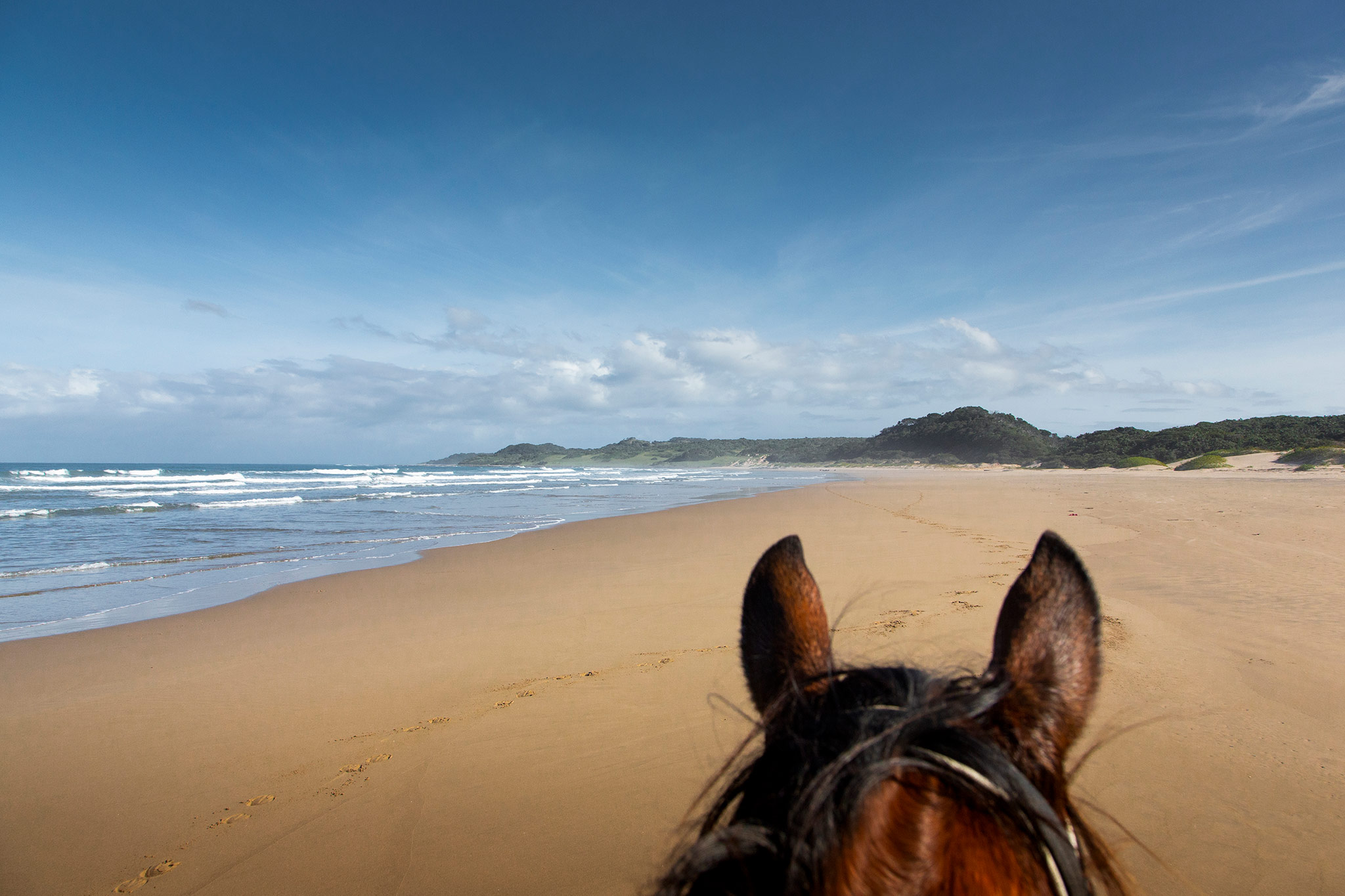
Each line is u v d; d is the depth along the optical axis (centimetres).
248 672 561
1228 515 1513
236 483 4016
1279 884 260
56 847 315
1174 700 429
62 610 804
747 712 432
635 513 2086
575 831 313
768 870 54
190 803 351
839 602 720
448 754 395
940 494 2925
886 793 59
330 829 323
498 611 748
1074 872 61
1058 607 102
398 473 7600
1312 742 372
